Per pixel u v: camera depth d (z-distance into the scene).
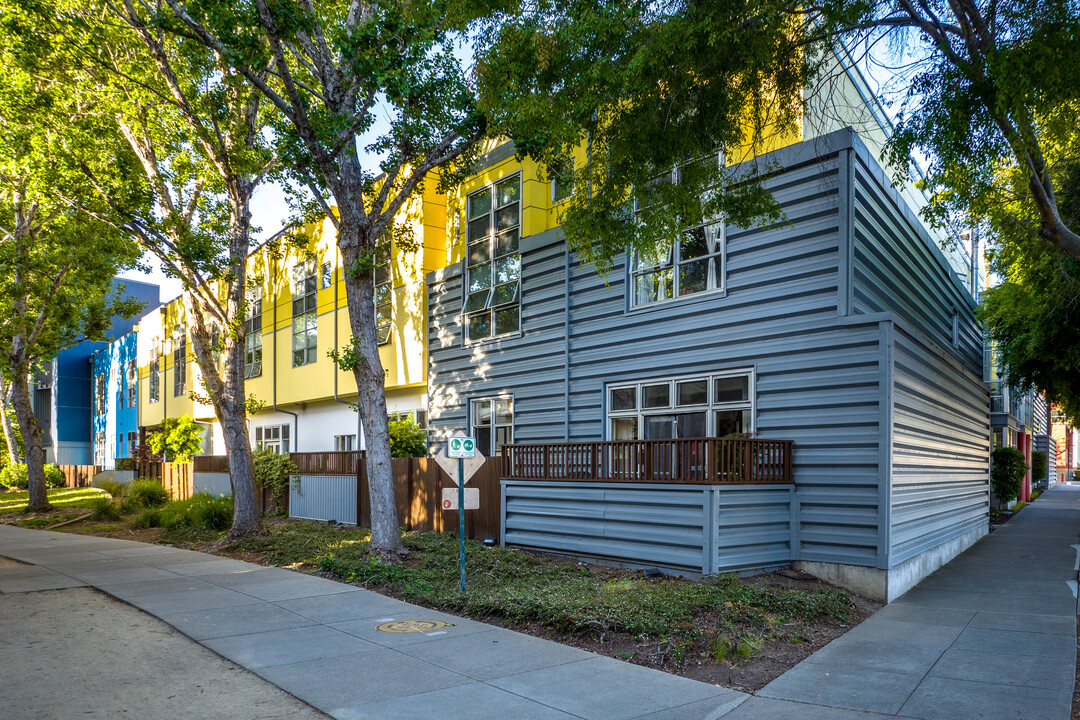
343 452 18.61
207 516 17.69
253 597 9.80
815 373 10.52
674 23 8.42
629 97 9.42
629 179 9.66
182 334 34.44
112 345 46.19
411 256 19.64
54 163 15.39
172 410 35.56
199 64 13.91
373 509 12.52
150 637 7.75
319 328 23.78
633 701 5.79
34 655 7.05
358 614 8.79
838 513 10.17
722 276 11.82
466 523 14.70
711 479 9.95
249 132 16.16
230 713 5.50
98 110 16.12
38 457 24.73
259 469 21.30
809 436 10.55
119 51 15.40
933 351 12.45
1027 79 6.70
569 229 10.22
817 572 10.34
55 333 26.70
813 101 11.62
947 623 8.58
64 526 20.80
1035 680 6.45
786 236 11.01
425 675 6.39
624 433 13.41
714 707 5.68
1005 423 22.14
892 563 9.80
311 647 7.29
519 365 15.85
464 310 17.53
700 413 12.07
